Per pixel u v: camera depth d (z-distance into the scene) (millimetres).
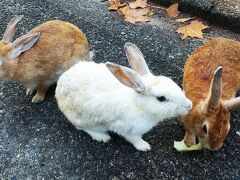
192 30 757
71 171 580
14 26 645
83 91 562
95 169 580
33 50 632
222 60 592
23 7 838
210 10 765
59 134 625
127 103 542
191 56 625
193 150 586
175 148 592
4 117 653
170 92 515
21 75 638
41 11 827
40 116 650
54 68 654
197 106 537
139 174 570
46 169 584
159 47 737
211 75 578
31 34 620
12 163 594
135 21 789
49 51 639
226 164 577
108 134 611
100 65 584
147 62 712
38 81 654
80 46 667
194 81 577
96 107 556
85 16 811
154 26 780
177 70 697
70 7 833
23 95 683
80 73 572
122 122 559
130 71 510
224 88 567
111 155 594
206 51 608
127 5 826
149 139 610
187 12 797
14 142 619
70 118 596
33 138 622
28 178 576
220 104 507
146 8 817
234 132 612
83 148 604
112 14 812
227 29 766
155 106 525
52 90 688
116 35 766
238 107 517
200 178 563
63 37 652
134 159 587
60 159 594
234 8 751
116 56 728
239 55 602
